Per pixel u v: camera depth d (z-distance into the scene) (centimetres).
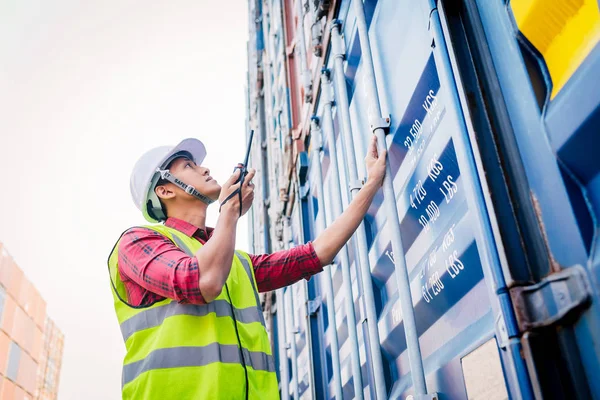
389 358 205
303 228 363
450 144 151
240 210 158
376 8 218
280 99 502
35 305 2017
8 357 1633
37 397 2084
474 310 143
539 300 105
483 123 127
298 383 375
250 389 155
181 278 147
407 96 182
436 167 162
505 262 111
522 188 117
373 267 219
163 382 146
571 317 100
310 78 336
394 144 194
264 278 193
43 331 2186
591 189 102
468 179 123
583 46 103
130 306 164
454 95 133
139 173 200
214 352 151
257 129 657
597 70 97
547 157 110
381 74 210
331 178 283
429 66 163
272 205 511
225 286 171
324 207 296
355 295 249
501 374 122
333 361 255
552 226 108
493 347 126
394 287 202
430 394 150
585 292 97
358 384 214
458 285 151
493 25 131
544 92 113
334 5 275
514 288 108
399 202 192
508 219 116
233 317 164
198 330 155
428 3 151
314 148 307
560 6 108
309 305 334
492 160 122
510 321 107
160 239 167
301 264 191
